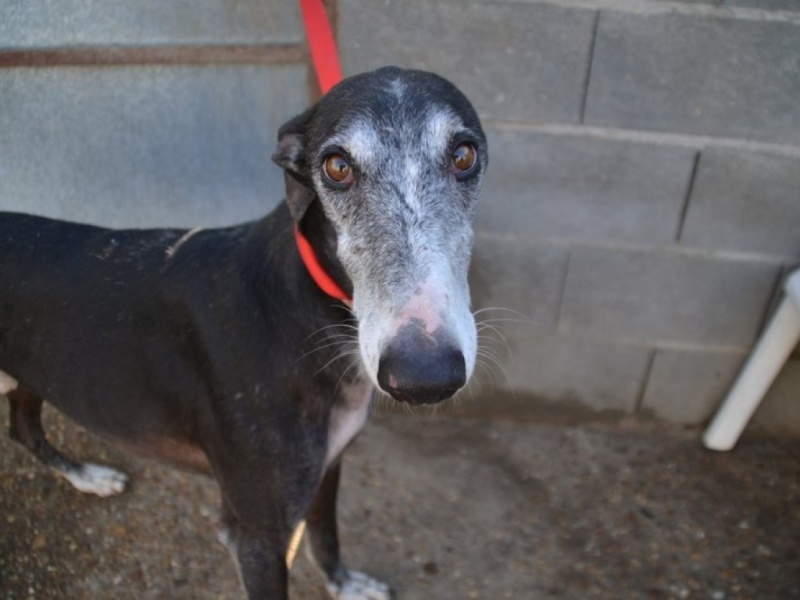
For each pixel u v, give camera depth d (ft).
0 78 3.67
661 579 3.62
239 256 2.66
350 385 2.65
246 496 2.66
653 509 3.96
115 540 3.66
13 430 3.63
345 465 4.09
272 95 3.86
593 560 3.70
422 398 1.90
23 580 3.45
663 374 4.26
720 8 3.27
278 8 3.63
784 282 3.88
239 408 2.56
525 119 3.60
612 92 3.50
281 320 2.54
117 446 3.06
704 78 3.43
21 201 4.03
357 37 3.48
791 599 3.55
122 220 4.18
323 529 3.26
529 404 4.43
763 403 4.29
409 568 3.63
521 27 3.39
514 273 4.02
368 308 2.08
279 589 2.81
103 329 2.72
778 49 3.33
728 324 4.06
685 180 3.68
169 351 2.67
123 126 3.89
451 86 2.37
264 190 4.17
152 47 3.68
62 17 3.57
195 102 3.86
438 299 1.97
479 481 4.07
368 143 2.16
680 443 4.36
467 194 2.26
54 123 3.83
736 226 3.78
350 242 2.19
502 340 4.22
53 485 3.87
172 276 2.68
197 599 3.46
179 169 4.05
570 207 3.81
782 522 3.91
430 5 3.38
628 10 3.31
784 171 3.60
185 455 2.94
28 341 2.81
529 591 3.56
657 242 3.86
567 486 4.07
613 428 4.46
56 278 2.76
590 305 4.08
